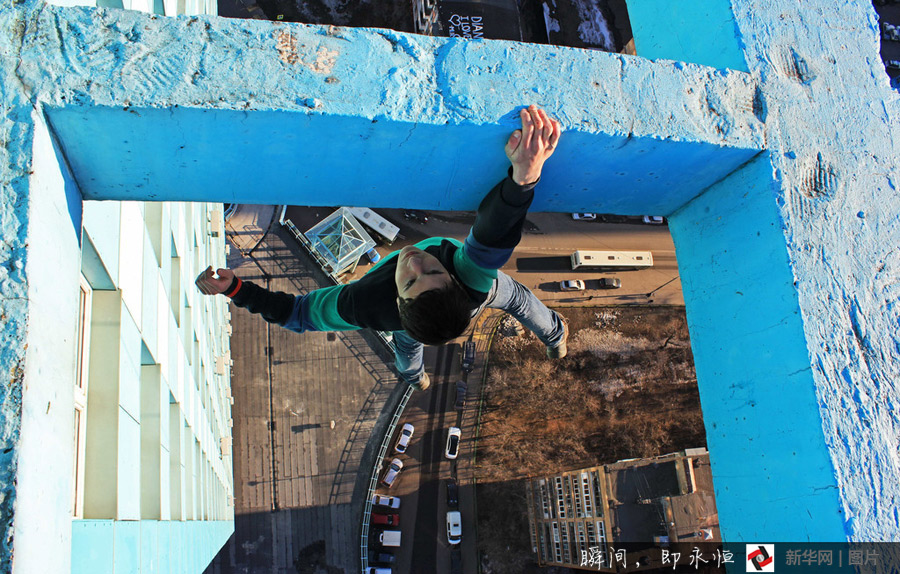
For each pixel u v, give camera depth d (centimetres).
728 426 318
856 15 329
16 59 214
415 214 3119
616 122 269
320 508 2736
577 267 3241
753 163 298
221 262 2264
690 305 354
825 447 259
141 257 553
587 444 3097
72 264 247
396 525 2855
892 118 312
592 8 3148
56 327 217
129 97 218
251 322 2788
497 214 282
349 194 316
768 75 302
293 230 2925
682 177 315
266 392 2762
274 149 258
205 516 1146
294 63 238
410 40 256
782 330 283
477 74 258
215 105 225
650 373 3219
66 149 240
